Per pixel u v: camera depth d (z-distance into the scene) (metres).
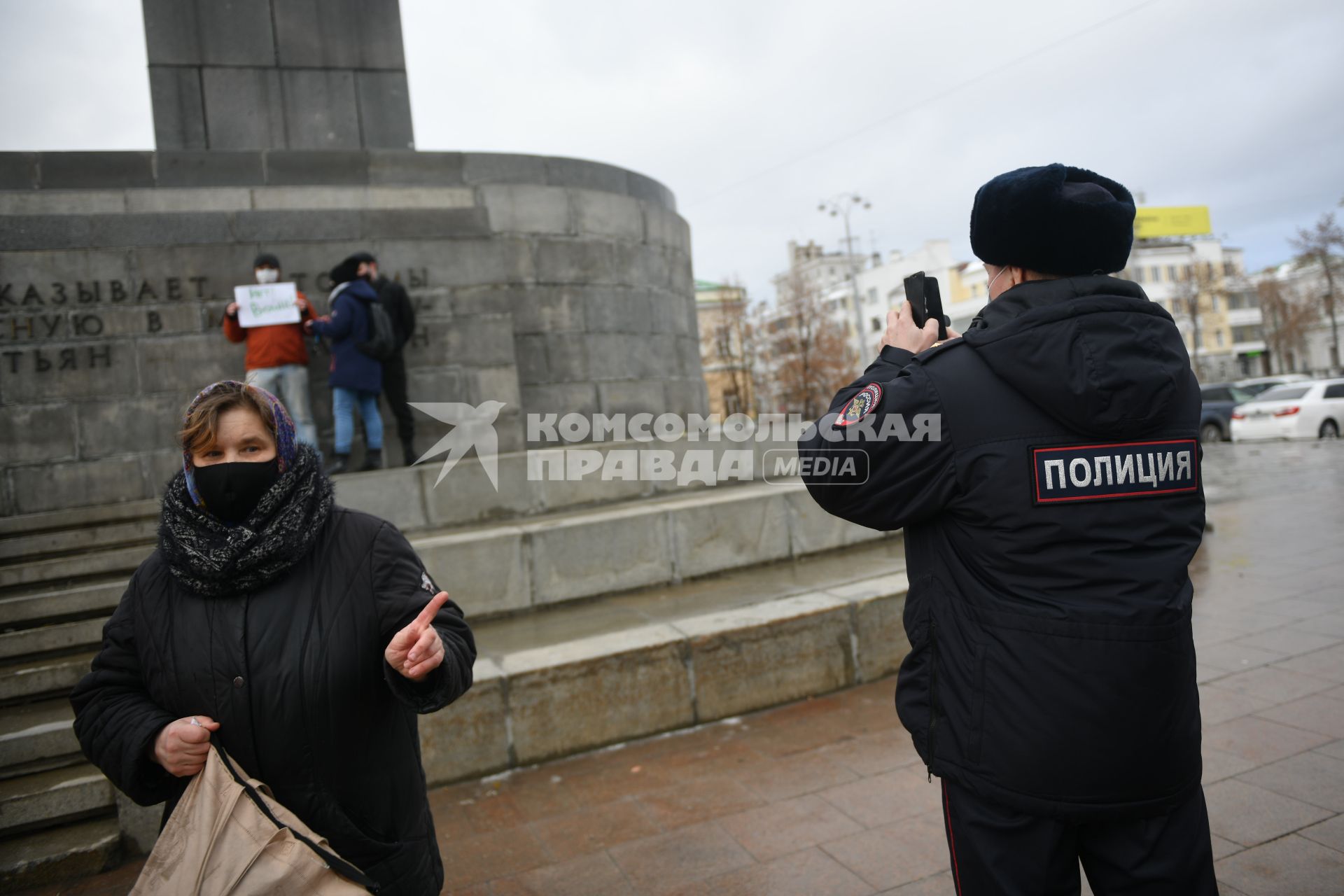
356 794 1.53
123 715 1.48
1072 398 1.31
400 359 5.98
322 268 6.15
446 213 6.51
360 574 1.57
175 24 6.82
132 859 3.04
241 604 1.49
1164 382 1.33
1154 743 1.29
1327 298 37.78
